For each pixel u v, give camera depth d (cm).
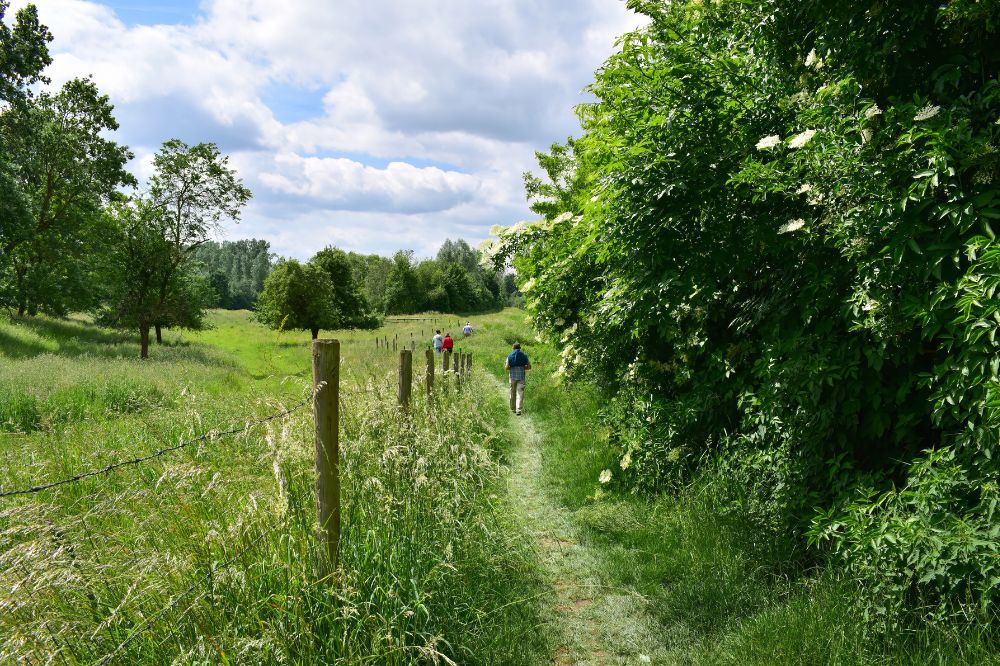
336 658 260
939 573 268
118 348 2642
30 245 2972
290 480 323
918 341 326
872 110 315
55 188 3139
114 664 221
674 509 505
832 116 336
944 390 288
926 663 256
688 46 455
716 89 432
